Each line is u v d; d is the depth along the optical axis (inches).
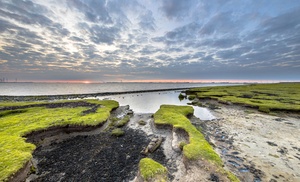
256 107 1171.3
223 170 372.5
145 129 775.1
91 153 529.0
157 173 371.6
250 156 479.8
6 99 1712.6
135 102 1784.0
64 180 391.5
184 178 365.4
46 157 501.4
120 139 647.1
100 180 391.9
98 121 750.5
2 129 611.5
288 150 514.9
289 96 1699.1
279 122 840.3
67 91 3452.3
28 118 775.1
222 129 747.4
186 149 466.3
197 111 1198.3
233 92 2283.5
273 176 382.3
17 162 389.1
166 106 1232.2
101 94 2699.3
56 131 666.8
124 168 441.7
